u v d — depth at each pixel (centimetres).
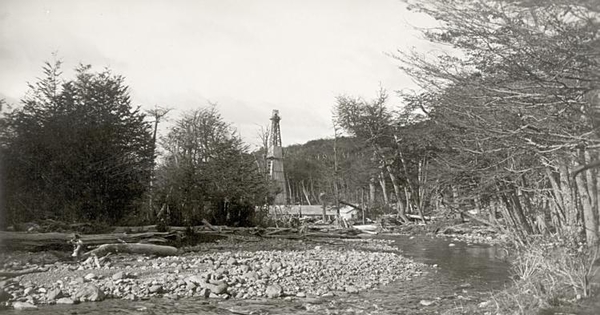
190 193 3491
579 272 1104
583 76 939
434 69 1174
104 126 2998
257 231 3606
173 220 3319
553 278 1120
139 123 3234
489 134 1214
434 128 2070
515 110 1091
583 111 989
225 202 3709
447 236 3919
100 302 1314
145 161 3234
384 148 5294
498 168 1627
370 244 3381
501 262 2298
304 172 8906
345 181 6209
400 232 4556
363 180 5866
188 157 3916
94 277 1547
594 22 850
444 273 1981
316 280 1730
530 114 1075
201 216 3512
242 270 1769
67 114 2902
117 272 1622
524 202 2088
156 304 1314
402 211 5322
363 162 5709
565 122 1045
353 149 5797
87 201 2877
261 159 6022
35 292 1359
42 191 2767
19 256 1812
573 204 1573
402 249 3059
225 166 3728
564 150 1170
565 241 1226
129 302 1324
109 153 2966
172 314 1220
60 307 1239
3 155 2669
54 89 3036
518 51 968
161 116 5034
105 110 3072
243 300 1405
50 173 2759
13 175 2675
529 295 1106
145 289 1445
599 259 1272
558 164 1430
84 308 1238
